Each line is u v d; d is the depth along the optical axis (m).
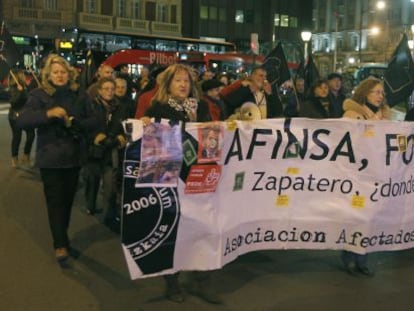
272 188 4.84
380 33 77.19
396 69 8.62
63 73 5.41
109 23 49.72
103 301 4.59
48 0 46.31
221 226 4.55
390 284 5.04
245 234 4.80
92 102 6.08
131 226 4.27
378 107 5.82
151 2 52.56
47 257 5.62
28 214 7.25
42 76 5.45
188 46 32.06
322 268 5.41
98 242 6.16
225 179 4.57
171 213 4.35
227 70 31.48
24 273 5.18
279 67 10.00
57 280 5.03
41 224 6.79
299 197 4.94
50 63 5.40
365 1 78.44
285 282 5.04
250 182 4.74
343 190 5.00
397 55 8.62
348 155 4.95
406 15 73.81
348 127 4.91
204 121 4.81
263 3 60.94
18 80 10.34
